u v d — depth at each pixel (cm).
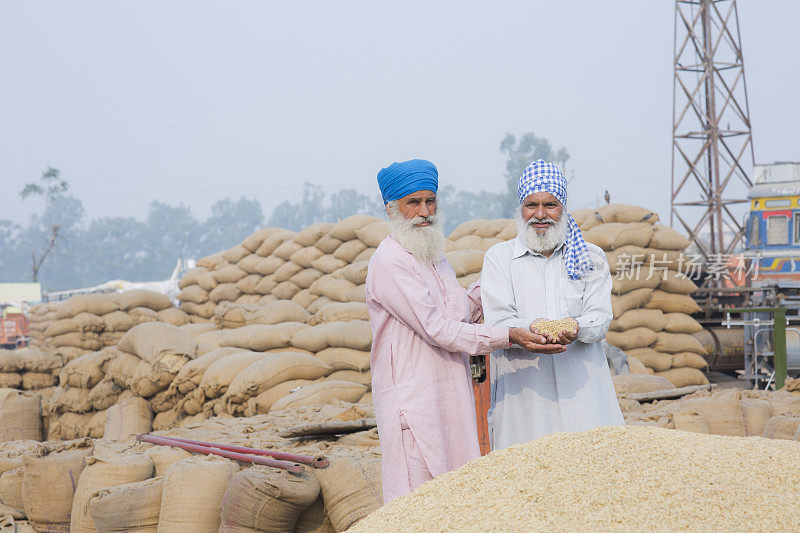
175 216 10869
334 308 833
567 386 301
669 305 891
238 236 10450
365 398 650
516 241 322
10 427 727
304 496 340
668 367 877
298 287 1044
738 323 822
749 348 880
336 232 1009
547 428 303
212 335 895
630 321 862
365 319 818
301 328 812
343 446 416
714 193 1930
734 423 445
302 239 1051
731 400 453
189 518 354
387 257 295
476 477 247
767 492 211
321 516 363
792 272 1153
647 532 196
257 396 662
